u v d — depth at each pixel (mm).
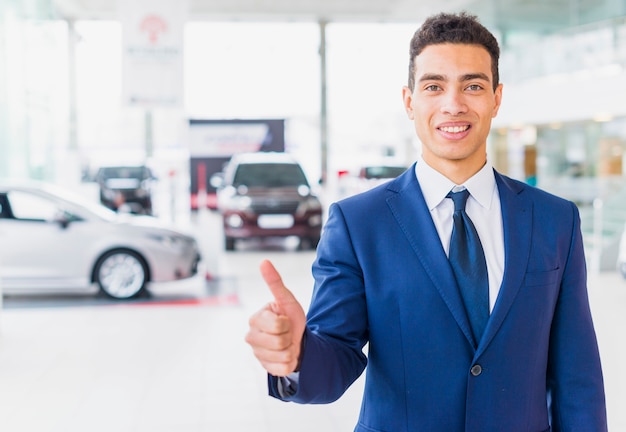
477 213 1438
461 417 1339
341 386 1312
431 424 1344
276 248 12164
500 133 13422
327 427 3811
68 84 15922
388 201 1437
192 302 7414
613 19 10492
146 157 16797
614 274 9227
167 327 6230
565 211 1477
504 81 13250
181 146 16922
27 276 7227
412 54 1458
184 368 4918
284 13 15984
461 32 1396
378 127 17438
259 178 12078
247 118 16891
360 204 1446
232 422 3865
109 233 7414
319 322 1387
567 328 1459
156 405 4148
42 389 4461
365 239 1404
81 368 4930
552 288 1410
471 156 1427
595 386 1446
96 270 7438
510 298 1354
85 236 7367
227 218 11477
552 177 12109
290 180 12117
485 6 13773
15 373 4820
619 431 3668
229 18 16391
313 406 4133
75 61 15930
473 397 1328
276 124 16922
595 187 11047
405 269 1371
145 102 10070
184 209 17250
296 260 10617
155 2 10000
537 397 1403
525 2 12891
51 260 7266
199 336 5887
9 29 11492
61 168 14695
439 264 1360
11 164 11602
